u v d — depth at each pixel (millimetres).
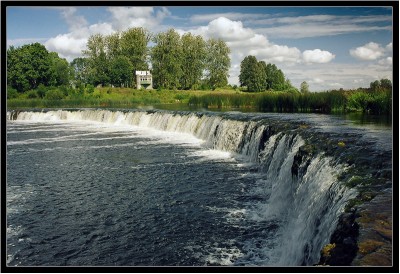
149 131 34156
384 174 9258
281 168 14977
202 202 13781
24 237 11000
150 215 12570
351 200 7703
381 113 27219
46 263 9508
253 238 10758
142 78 89062
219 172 18047
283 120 22312
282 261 9562
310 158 12914
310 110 33781
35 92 76875
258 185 15906
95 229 11523
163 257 9711
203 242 10531
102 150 24250
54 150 24438
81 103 65938
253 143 20797
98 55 89625
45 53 84562
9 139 29719
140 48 89312
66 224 11938
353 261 5168
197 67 88188
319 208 9664
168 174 17719
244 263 9375
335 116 25500
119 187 15789
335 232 6941
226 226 11586
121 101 66688
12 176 17828
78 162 20672
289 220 11914
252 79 83938
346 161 10820
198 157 21656
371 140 13859
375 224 6238
